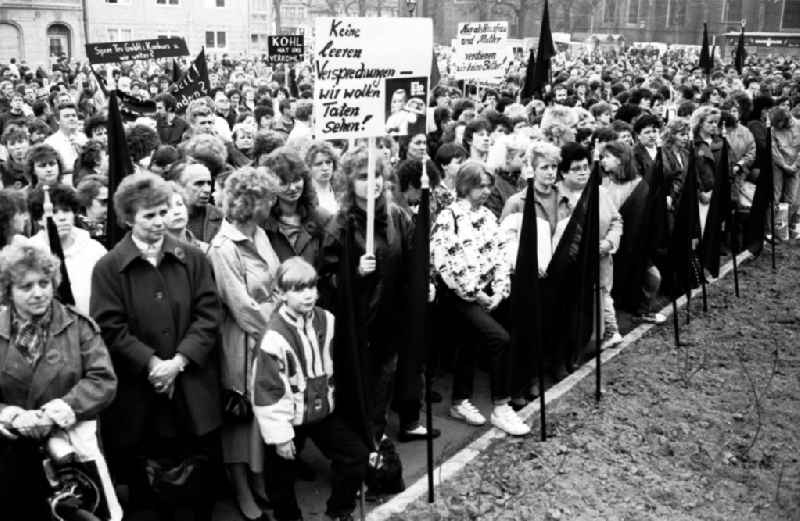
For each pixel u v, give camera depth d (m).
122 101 11.05
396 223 5.19
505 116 9.53
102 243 5.30
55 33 47.75
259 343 4.23
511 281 5.96
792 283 9.61
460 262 5.48
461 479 5.06
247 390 4.49
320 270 4.91
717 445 5.64
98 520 3.82
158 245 4.24
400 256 5.09
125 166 5.08
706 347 7.52
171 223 4.59
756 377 6.84
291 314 4.22
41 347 3.81
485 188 5.64
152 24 50.97
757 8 72.62
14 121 8.95
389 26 4.72
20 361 3.77
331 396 4.39
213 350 4.38
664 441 5.64
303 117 9.54
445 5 78.44
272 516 4.68
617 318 8.30
